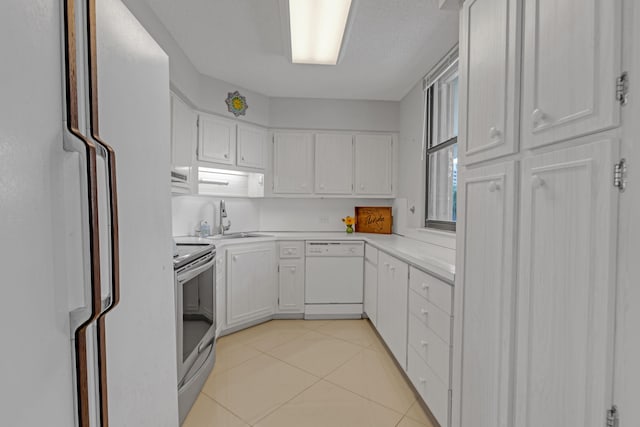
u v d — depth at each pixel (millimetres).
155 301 1013
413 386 2049
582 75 782
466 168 1349
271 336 2879
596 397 747
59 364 527
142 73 935
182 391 1736
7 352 424
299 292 3305
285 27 2072
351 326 3125
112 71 759
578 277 797
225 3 1953
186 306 1830
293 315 3334
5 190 422
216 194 3303
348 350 2604
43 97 499
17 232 441
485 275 1190
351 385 2096
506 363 1060
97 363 638
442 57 2600
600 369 738
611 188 714
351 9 1848
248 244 3027
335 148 3592
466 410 1317
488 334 1166
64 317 538
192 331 1911
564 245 840
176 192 2561
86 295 576
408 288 2045
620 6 692
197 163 2896
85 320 571
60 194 531
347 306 3316
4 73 423
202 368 2047
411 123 3291
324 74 2938
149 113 984
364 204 3916
